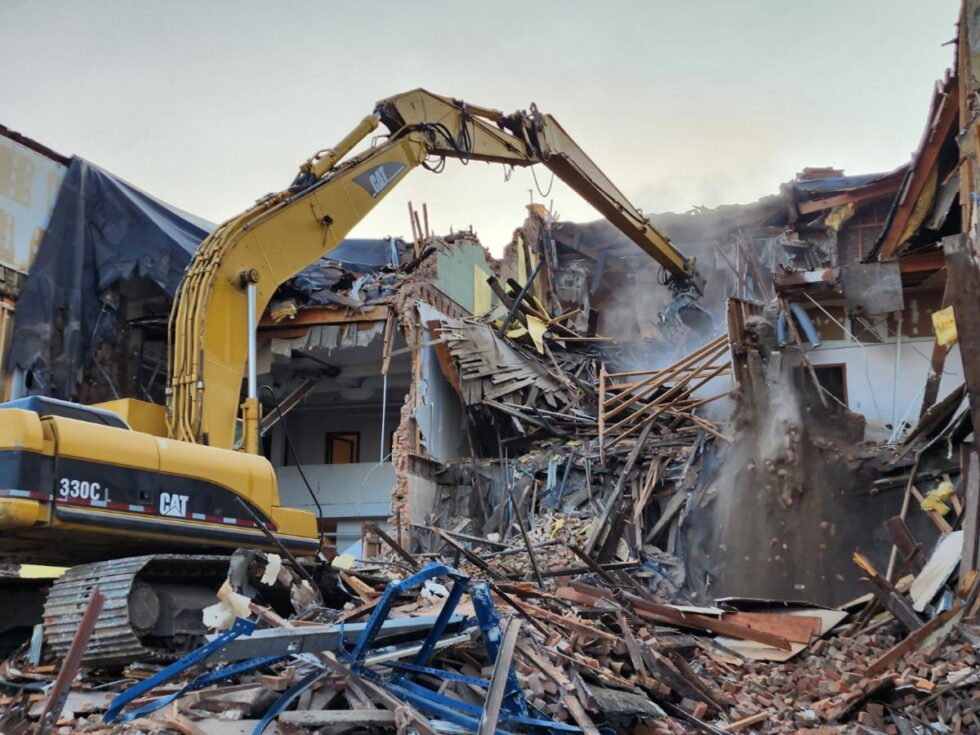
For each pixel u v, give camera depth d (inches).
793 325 701.3
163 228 755.4
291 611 434.6
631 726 317.1
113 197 760.3
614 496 725.9
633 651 369.7
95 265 750.5
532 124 806.5
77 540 377.1
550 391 908.0
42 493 345.1
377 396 1039.6
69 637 345.4
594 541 688.4
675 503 701.9
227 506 423.8
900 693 376.5
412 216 1034.1
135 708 295.1
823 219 1386.6
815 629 459.2
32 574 434.3
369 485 1038.4
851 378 722.2
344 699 291.3
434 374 911.7
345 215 647.1
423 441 868.0
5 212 700.0
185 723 269.3
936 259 676.7
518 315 1002.7
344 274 919.7
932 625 415.8
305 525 468.8
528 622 377.4
